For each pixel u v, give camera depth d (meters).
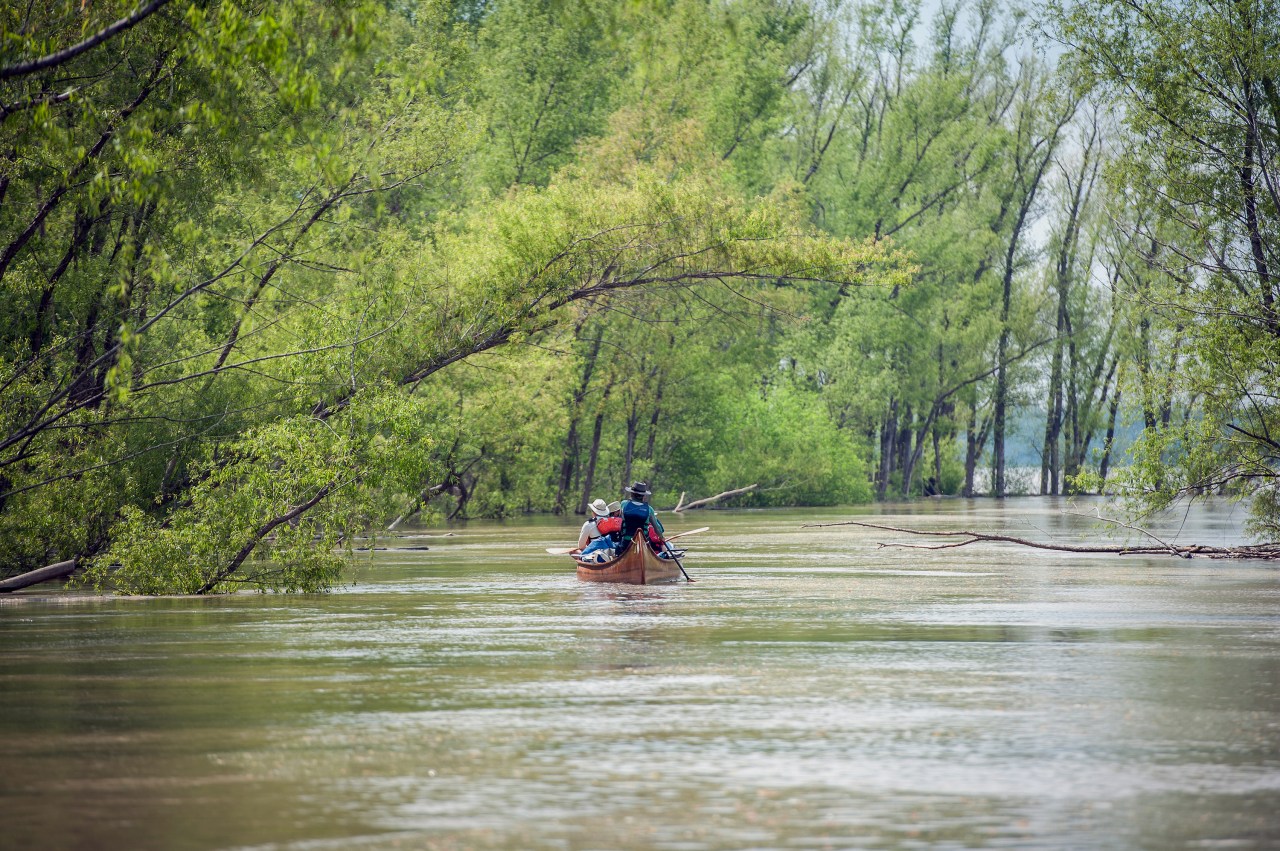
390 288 39.47
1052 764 13.16
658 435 100.50
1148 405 41.97
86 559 34.44
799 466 101.06
